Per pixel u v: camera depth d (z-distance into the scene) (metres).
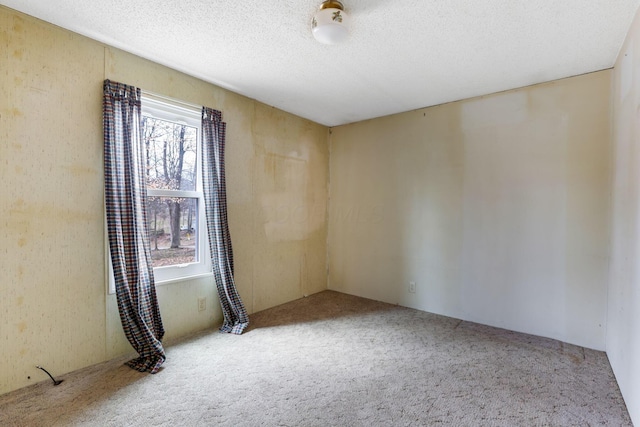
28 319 1.82
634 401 1.57
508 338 2.61
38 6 1.70
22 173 1.79
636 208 1.65
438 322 2.98
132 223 2.13
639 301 1.55
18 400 1.71
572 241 2.50
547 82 2.60
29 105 1.81
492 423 1.59
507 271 2.81
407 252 3.44
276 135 3.38
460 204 3.07
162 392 1.83
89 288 2.05
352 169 3.92
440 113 3.19
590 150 2.42
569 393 1.84
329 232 4.14
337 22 1.63
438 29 1.87
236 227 2.98
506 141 2.80
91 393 1.79
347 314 3.19
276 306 3.43
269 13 1.74
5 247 1.74
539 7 1.66
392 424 1.58
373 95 2.97
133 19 1.81
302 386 1.91
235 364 2.17
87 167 2.03
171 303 2.52
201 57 2.26
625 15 1.72
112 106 2.08
